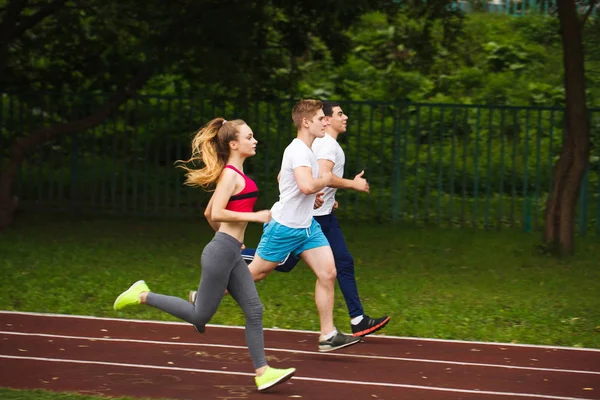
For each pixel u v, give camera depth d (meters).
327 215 7.96
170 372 6.95
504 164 17.19
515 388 6.75
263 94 16.28
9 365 7.08
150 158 18.31
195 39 14.21
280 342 8.20
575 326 8.98
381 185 16.12
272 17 15.47
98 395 6.17
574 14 12.81
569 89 12.96
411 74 20.88
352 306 8.04
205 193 17.11
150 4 13.70
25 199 17.41
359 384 6.75
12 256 12.17
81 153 17.30
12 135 17.14
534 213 15.72
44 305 9.47
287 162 7.36
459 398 6.42
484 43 22.20
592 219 16.30
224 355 7.57
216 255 6.32
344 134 18.14
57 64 17.27
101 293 10.05
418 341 8.36
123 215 16.52
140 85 15.67
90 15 14.56
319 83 20.73
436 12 15.70
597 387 6.84
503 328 8.87
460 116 18.94
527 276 11.55
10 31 15.34
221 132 6.32
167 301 6.55
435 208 16.84
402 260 12.59
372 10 15.20
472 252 13.23
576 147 12.97
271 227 7.46
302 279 11.02
